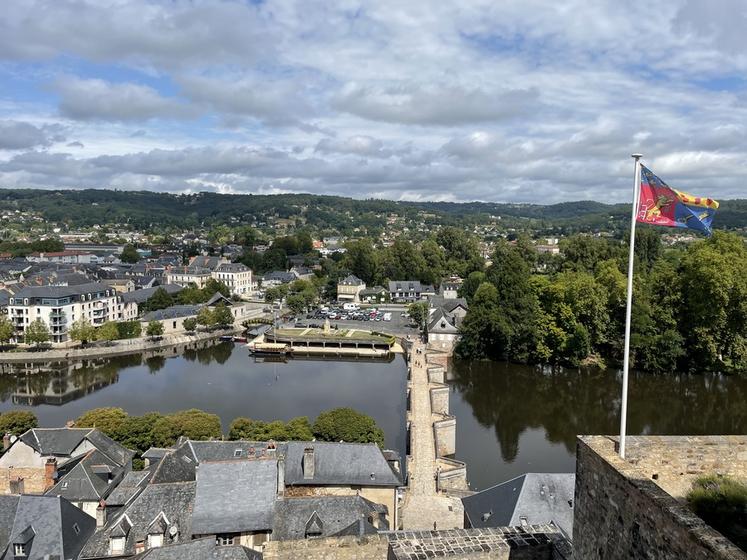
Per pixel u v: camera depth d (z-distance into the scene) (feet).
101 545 153.79
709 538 47.50
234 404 374.63
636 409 353.10
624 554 60.29
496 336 470.80
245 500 162.50
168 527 155.74
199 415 262.06
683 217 88.33
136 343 561.84
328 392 409.69
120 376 457.68
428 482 225.76
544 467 264.52
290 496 170.40
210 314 626.64
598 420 333.83
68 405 377.30
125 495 187.93
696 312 403.95
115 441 240.53
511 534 86.89
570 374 434.30
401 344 586.04
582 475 71.20
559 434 311.27
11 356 510.58
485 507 182.29
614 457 65.77
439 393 321.32
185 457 196.03
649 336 418.92
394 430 323.78
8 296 617.62
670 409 352.90
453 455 279.28
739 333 397.80
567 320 453.17
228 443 207.21
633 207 85.61
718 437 73.46
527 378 428.15
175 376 457.68
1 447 251.39
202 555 131.34
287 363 519.19
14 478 195.72
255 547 154.92
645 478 59.82
